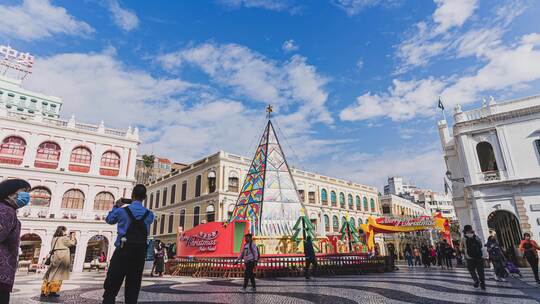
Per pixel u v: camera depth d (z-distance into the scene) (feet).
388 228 80.02
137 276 14.52
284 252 57.82
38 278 58.44
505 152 77.15
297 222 59.88
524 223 71.82
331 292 29.96
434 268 71.67
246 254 33.01
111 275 13.87
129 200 16.43
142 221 15.07
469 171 80.74
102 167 116.57
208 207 129.39
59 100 220.64
